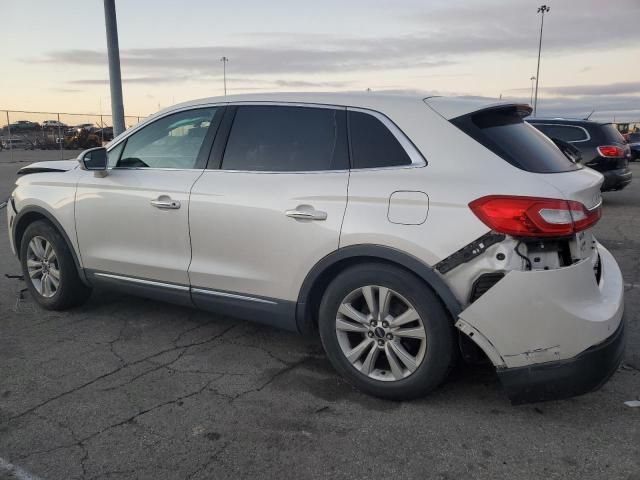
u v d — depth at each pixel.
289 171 3.47
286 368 3.71
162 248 3.97
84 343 4.13
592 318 2.77
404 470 2.61
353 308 3.28
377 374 3.25
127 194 4.09
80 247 4.43
